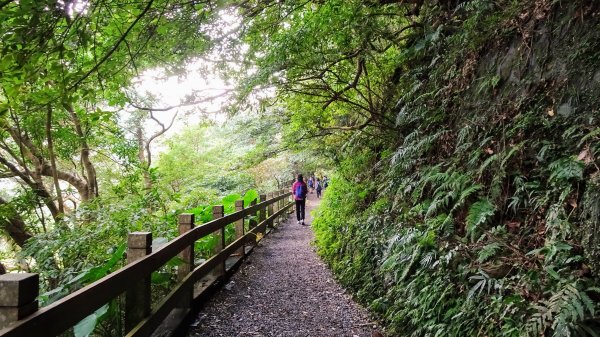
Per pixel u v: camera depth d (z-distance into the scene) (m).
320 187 26.36
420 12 6.27
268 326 4.09
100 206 7.18
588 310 2.26
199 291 4.57
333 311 4.60
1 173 8.87
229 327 4.03
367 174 7.46
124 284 2.50
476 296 3.00
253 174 22.84
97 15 3.09
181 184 18.50
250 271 6.49
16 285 1.57
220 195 17.14
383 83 7.13
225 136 21.66
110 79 4.14
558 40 3.54
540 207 3.03
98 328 3.55
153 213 7.26
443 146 4.77
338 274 6.11
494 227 3.32
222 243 5.45
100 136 10.25
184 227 4.09
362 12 5.78
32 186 8.88
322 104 7.79
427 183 4.73
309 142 9.59
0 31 2.42
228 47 5.42
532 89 3.64
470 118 4.43
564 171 2.69
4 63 2.55
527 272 2.73
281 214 13.30
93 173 10.30
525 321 2.50
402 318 3.78
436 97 5.37
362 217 6.31
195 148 22.08
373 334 3.91
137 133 12.58
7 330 1.46
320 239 8.41
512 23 4.23
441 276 3.47
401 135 6.38
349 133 8.77
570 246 2.53
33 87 3.39
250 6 5.54
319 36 5.63
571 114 3.10
